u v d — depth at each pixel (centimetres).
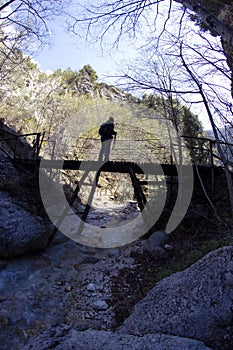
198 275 311
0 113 1642
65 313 478
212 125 396
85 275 604
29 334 422
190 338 266
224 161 389
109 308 486
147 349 239
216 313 270
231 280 280
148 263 621
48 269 608
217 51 414
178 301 301
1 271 567
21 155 1183
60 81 2250
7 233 609
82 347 251
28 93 1923
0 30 802
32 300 497
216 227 630
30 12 610
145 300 343
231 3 431
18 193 761
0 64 1078
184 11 417
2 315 446
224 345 257
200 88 406
